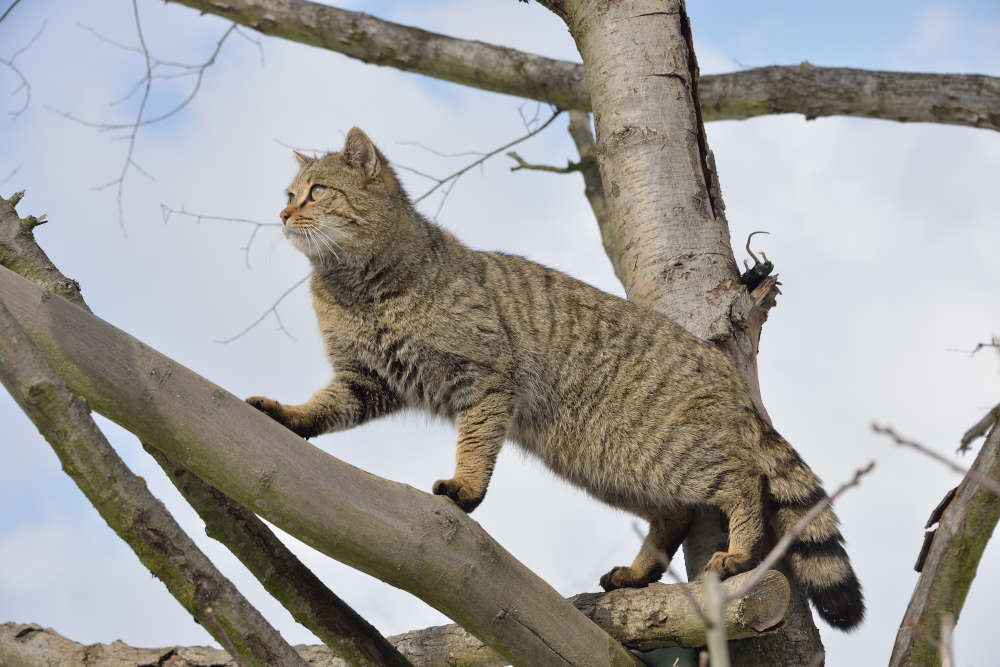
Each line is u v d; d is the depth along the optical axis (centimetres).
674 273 776
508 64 1129
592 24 877
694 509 721
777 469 697
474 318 711
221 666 584
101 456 415
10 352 396
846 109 1117
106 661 582
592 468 730
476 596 500
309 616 521
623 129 829
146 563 437
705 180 817
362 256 725
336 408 715
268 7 1098
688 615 562
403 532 479
